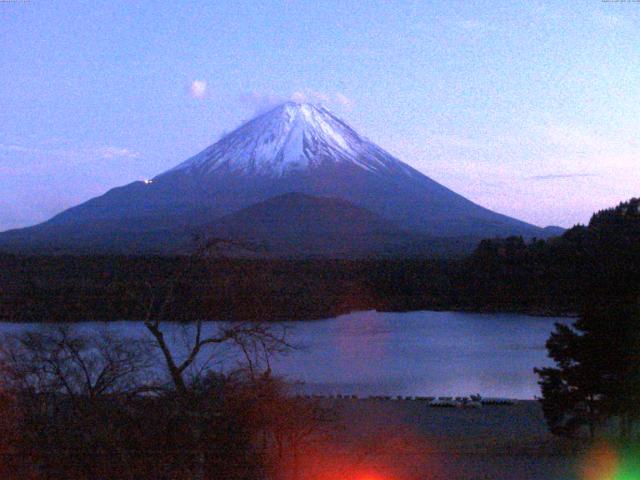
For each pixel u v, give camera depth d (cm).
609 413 3025
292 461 1753
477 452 2725
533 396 4459
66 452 1519
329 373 5075
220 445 1599
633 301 3158
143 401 1623
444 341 6844
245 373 1728
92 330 2712
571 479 2312
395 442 2864
